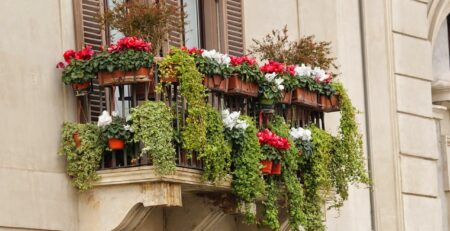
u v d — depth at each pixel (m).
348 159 22.50
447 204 27.64
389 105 25.59
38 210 19.20
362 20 25.25
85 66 19.50
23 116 19.17
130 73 19.39
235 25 22.67
